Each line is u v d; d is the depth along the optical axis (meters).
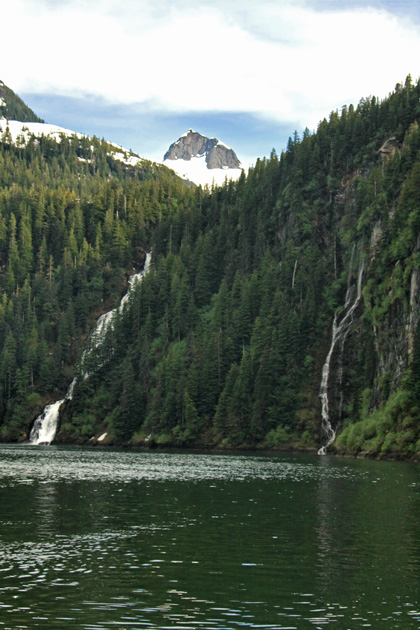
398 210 163.25
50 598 32.59
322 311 179.88
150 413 182.75
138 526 50.22
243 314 191.00
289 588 34.94
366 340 161.25
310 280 187.50
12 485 75.56
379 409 143.00
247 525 51.06
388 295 155.50
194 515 55.41
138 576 36.50
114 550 42.28
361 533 48.50
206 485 77.81
